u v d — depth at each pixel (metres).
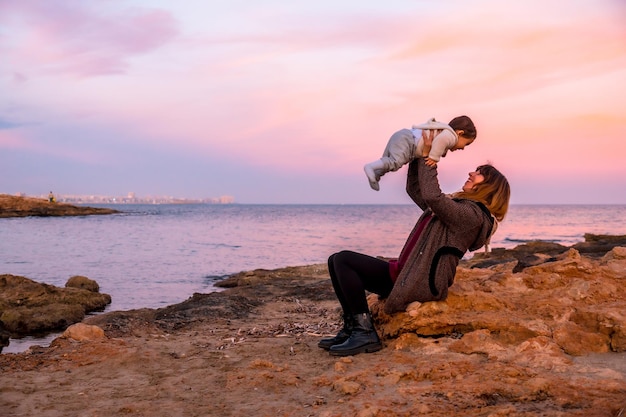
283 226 69.00
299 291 10.84
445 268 4.65
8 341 8.70
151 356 5.02
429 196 4.35
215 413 3.73
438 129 4.38
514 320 4.78
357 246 34.56
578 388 3.59
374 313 5.29
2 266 23.19
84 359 5.00
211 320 7.89
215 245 37.22
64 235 45.62
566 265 5.62
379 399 3.67
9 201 88.75
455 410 3.43
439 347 4.64
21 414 3.80
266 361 4.62
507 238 45.41
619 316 4.57
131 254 29.56
